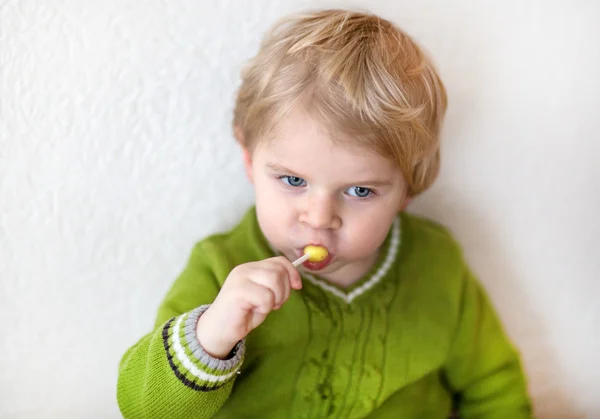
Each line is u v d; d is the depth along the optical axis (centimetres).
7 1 63
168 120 69
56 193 69
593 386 82
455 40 71
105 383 74
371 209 61
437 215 76
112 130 68
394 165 60
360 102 58
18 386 73
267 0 68
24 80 65
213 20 67
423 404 70
